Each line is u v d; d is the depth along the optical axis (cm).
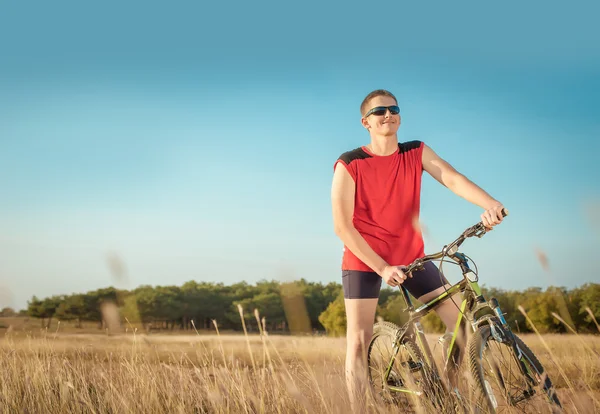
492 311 296
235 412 337
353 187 361
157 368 405
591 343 365
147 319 11388
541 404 275
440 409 305
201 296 11969
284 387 342
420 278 356
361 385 335
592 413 288
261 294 10425
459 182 348
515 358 281
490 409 273
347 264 374
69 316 4025
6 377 422
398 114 357
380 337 392
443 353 334
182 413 346
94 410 371
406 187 363
